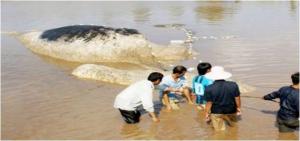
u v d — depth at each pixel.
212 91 8.44
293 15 28.08
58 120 9.43
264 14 28.94
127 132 8.74
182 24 24.55
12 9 34.38
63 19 27.81
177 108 10.05
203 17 27.80
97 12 31.62
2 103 10.57
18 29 23.20
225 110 8.52
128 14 30.17
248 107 10.01
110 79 12.38
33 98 10.95
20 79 12.80
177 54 15.93
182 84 10.16
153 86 9.20
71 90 11.60
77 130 8.87
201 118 9.45
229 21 25.61
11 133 8.72
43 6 36.75
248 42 18.25
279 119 8.41
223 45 17.70
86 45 15.90
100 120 9.41
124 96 9.05
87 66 13.13
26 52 16.92
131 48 15.68
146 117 9.56
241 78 12.45
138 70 13.81
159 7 34.72
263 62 14.45
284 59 14.85
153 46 16.88
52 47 16.45
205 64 9.69
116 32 16.23
